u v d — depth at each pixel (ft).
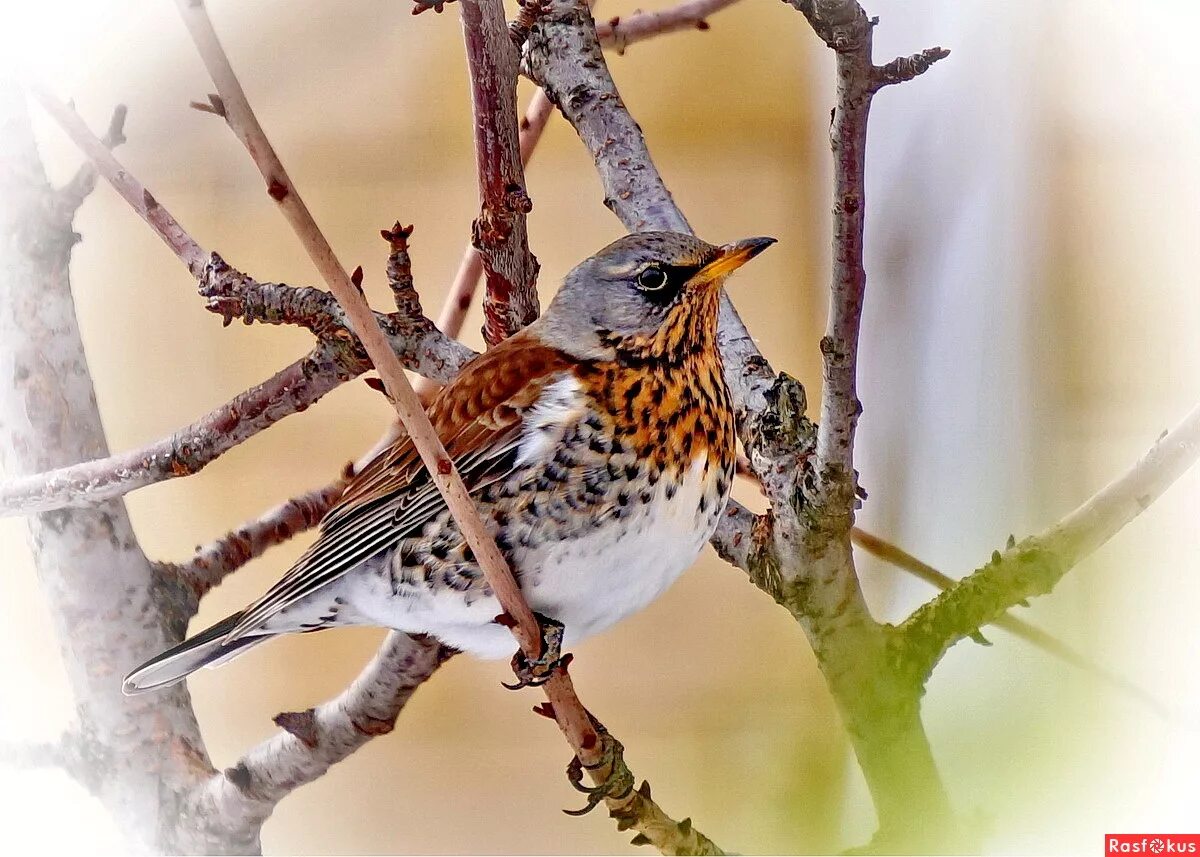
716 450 19.25
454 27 19.89
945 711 19.20
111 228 19.86
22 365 19.35
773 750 19.63
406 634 19.31
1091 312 19.47
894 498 19.39
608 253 19.30
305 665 19.83
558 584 19.22
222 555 19.40
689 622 19.80
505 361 19.27
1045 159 19.47
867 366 19.42
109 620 19.34
